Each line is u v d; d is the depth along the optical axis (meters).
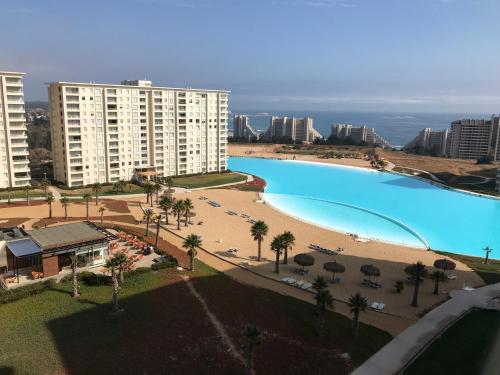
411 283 76.31
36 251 70.56
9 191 132.00
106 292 64.88
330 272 80.44
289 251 92.19
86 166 151.50
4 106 135.00
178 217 104.38
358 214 135.38
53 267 71.69
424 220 130.50
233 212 124.25
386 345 54.16
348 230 116.69
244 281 73.94
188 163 182.88
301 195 161.38
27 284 67.00
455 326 59.97
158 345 50.38
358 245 98.25
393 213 138.00
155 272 73.62
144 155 168.12
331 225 121.31
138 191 146.38
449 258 91.81
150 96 165.50
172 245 92.38
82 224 85.62
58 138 149.75
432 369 48.69
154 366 46.31
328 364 48.91
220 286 69.56
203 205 132.50
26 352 47.84
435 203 153.75
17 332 52.25
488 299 69.81
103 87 150.62
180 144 178.12
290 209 138.38
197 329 54.50
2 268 71.81
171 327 54.72
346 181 195.62
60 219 108.94
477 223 128.12
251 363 44.34
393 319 62.06
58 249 71.88
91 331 53.00
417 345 54.34
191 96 177.50
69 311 58.25
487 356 51.50
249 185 171.00
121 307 59.72
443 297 70.56
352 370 48.16
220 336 53.12
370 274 73.25
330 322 59.44
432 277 71.56
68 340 50.69
